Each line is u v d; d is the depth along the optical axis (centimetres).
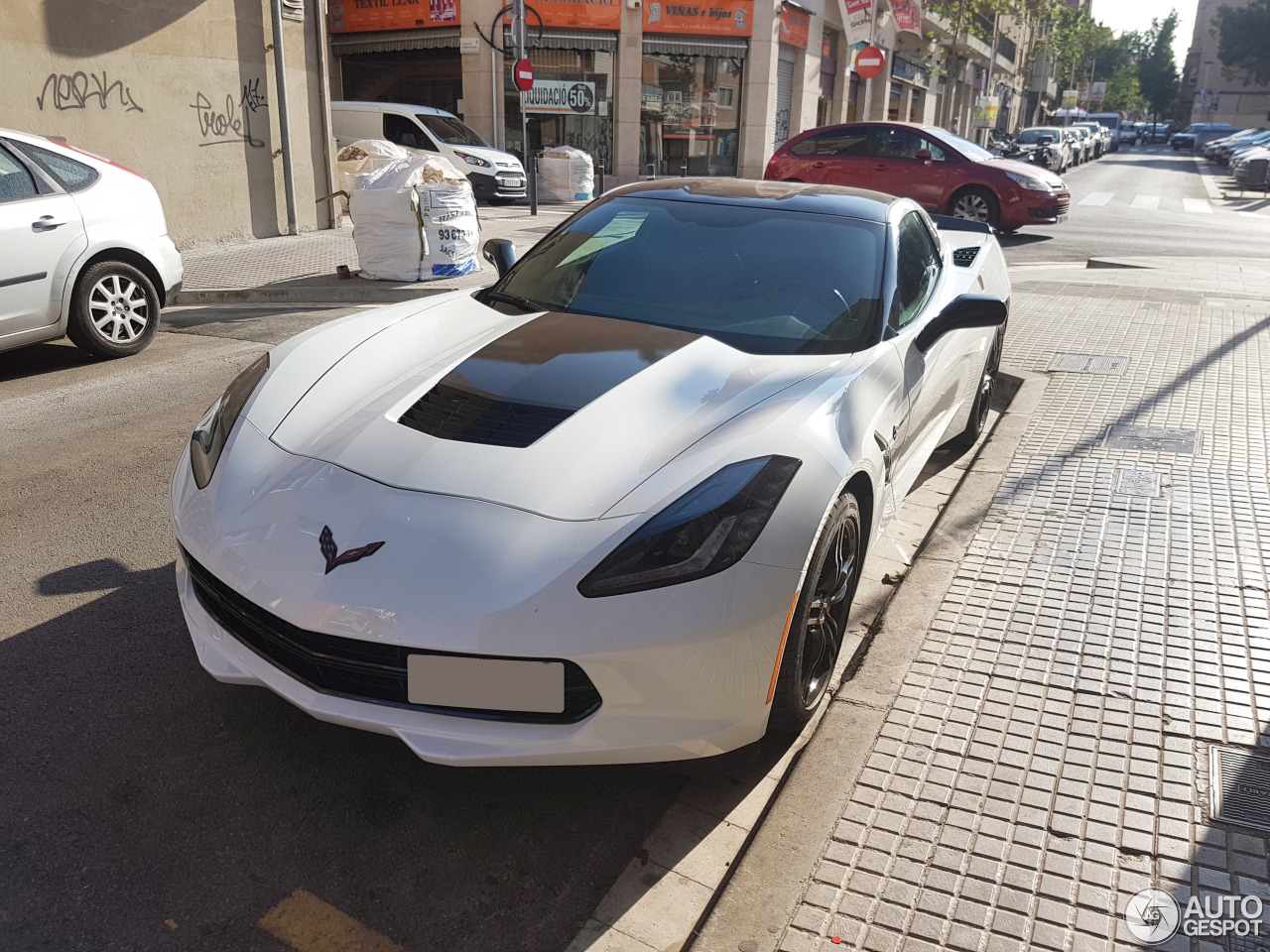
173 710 264
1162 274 1014
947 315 324
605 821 232
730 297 322
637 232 357
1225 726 262
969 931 196
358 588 205
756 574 215
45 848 213
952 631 306
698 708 213
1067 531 377
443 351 291
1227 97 9456
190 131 1063
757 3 2222
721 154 2345
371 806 232
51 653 288
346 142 1792
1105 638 303
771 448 234
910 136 1370
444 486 222
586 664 203
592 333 299
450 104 2209
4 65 898
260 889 206
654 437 239
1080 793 235
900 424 306
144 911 198
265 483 235
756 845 217
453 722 210
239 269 966
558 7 2097
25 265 576
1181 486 421
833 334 307
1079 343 675
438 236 915
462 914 202
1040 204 1306
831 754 247
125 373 610
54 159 607
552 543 208
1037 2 4588
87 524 379
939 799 232
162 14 1014
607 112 2219
